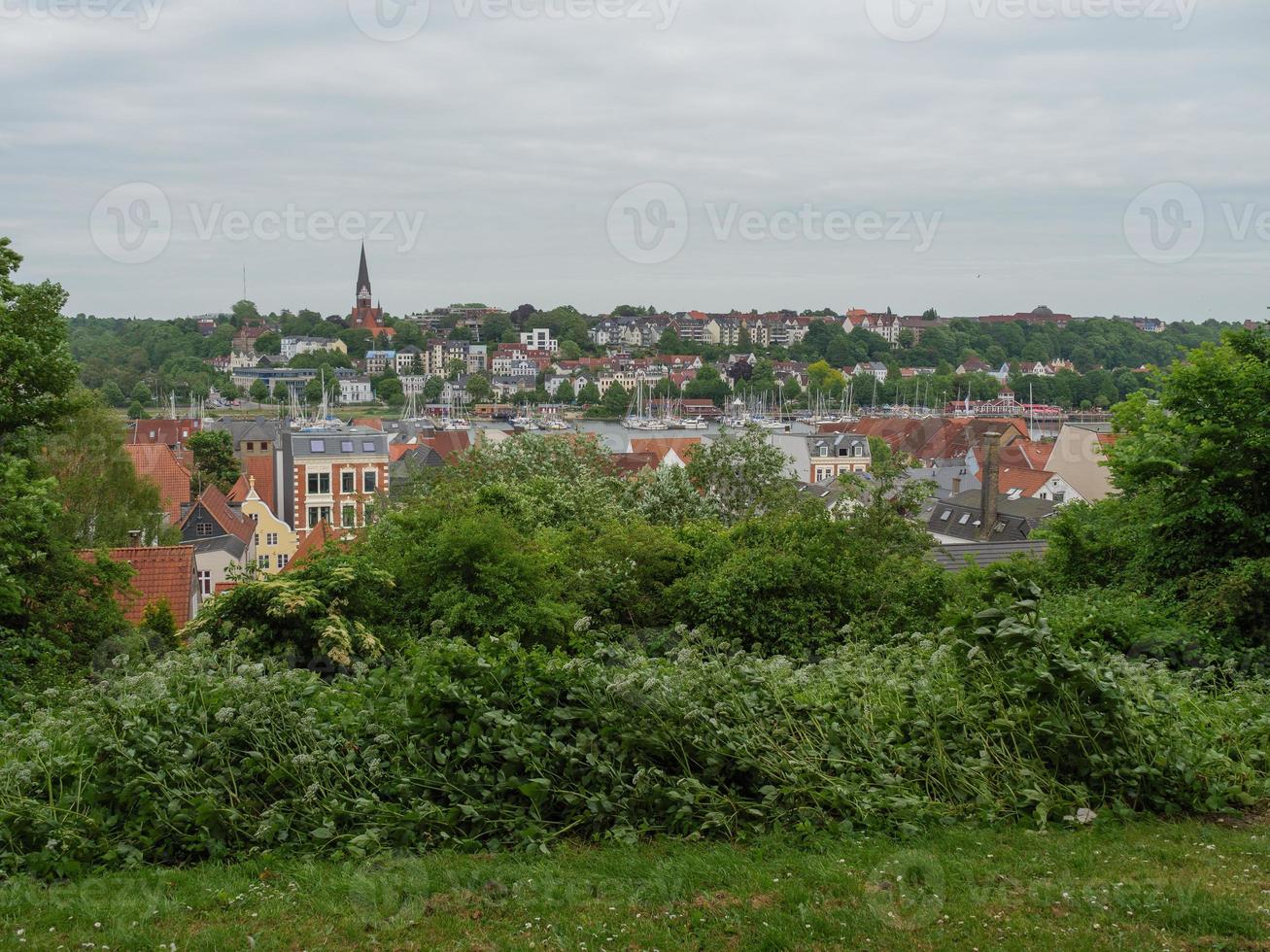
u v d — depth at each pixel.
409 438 117.38
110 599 25.53
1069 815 9.05
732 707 9.41
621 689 9.22
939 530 60.50
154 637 23.05
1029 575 23.12
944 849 8.41
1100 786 9.34
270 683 9.31
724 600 22.33
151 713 9.20
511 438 43.16
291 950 6.87
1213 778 9.55
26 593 22.78
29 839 8.32
